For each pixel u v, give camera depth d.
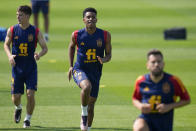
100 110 38.00
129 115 36.50
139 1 128.25
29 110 32.47
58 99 41.62
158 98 24.31
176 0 130.00
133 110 38.03
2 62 59.84
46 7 76.81
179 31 79.69
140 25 96.12
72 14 109.44
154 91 24.31
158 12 111.62
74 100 41.28
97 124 33.88
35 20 78.19
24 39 31.98
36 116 36.06
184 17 105.25
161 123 24.50
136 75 52.50
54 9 115.69
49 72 54.12
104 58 31.14
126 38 81.44
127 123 34.19
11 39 32.22
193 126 33.28
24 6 31.95
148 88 24.39
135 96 24.86
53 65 58.16
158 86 24.30
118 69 55.84
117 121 34.75
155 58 23.73
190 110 38.00
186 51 68.06
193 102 40.56
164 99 24.33
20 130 31.98
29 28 32.16
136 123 24.39
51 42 76.88
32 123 34.03
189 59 61.69
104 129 32.50
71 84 47.94
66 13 110.62
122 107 38.97
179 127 33.00
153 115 24.47
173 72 53.88
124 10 113.94
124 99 41.69
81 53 31.38
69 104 39.91
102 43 31.31
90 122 31.69
